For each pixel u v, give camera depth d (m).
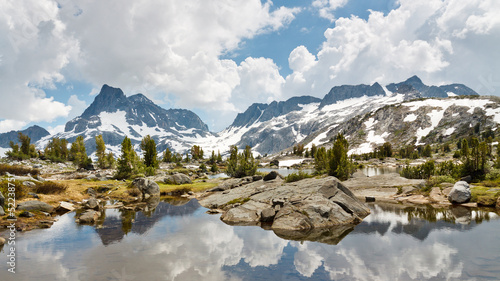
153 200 34.88
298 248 14.80
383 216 22.78
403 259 12.74
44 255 13.57
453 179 35.06
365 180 42.28
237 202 28.34
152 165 72.44
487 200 25.72
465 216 21.78
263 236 17.47
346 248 14.64
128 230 19.00
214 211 26.19
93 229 19.17
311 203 22.05
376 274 10.99
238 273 11.31
